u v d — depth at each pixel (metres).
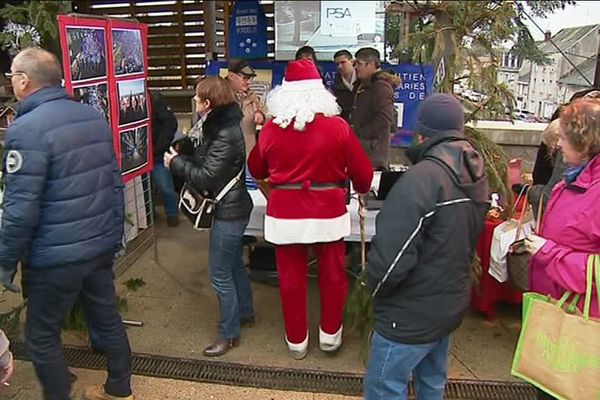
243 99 3.54
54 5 3.04
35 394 2.52
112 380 2.38
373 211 2.94
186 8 5.81
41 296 2.06
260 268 3.71
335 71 4.51
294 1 4.53
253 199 3.20
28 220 1.87
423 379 2.04
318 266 2.72
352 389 2.58
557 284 1.75
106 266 2.24
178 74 6.03
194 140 2.80
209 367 2.76
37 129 1.87
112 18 2.86
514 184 2.84
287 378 2.67
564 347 1.71
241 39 4.85
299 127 2.39
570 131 1.66
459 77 2.95
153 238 4.14
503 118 3.05
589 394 1.69
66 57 2.46
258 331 3.11
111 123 2.89
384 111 3.50
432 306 1.73
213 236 2.72
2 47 3.10
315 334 3.09
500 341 2.98
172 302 3.45
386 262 1.66
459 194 1.68
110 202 2.15
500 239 2.75
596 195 1.64
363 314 2.75
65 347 2.92
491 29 2.88
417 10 3.25
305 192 2.50
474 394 2.54
